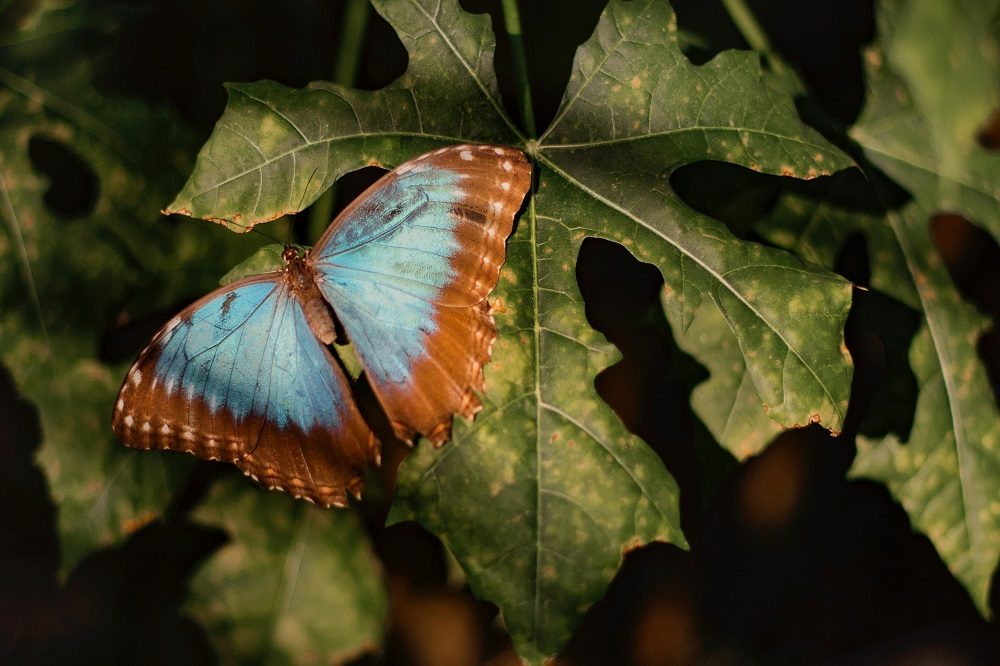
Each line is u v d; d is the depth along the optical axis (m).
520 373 0.74
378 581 0.80
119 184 0.77
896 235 0.79
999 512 0.78
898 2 0.79
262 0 0.83
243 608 0.79
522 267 0.75
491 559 0.73
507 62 0.83
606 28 0.76
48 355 0.77
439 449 0.74
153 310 0.77
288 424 0.75
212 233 0.78
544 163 0.76
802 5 0.82
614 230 0.75
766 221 0.78
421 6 0.75
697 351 0.78
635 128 0.76
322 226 0.79
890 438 0.78
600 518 0.74
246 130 0.74
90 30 0.78
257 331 0.75
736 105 0.76
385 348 0.74
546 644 0.73
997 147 0.79
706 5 0.83
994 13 0.68
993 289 0.83
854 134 0.79
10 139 0.77
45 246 0.77
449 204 0.74
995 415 0.78
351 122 0.75
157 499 0.78
